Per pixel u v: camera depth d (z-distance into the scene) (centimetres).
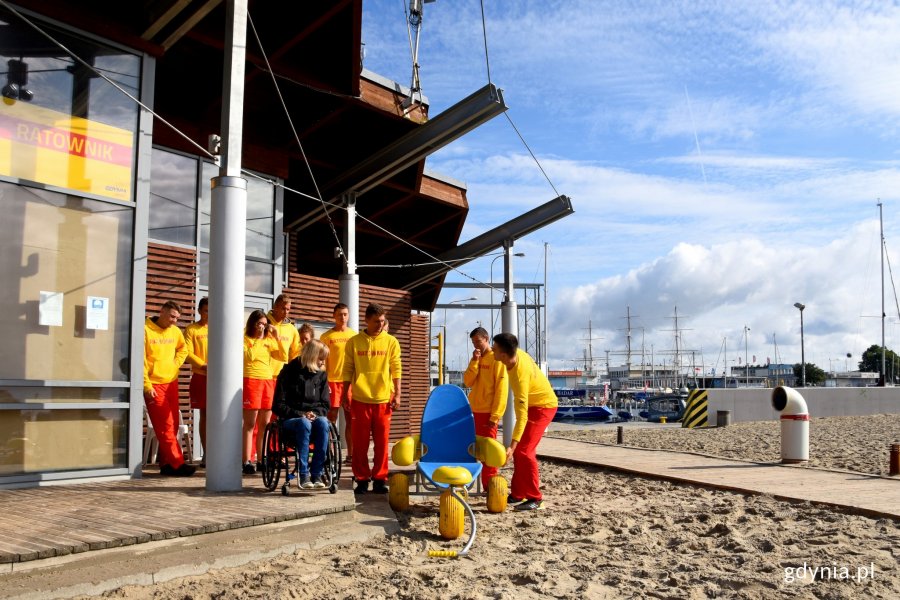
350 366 838
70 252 771
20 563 436
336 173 1515
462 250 1686
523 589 501
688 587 505
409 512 758
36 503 617
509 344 781
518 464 810
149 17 830
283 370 714
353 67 1268
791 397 1239
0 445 707
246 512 585
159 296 1160
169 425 830
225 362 705
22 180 736
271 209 1381
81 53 792
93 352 780
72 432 759
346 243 1389
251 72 1243
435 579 509
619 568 557
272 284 1370
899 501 798
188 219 1229
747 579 520
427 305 2272
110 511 580
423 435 778
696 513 778
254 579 490
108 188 804
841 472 1064
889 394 3284
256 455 877
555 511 800
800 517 748
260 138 1400
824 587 501
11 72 737
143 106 831
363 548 595
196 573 498
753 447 1576
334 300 1538
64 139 771
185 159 1239
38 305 744
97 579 452
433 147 1298
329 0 1157
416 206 1870
